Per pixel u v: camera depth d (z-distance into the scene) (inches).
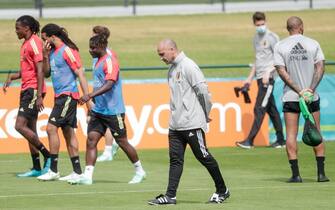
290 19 1528.1
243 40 3777.1
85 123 2022.6
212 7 4702.3
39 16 4229.8
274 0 4936.0
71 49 1562.5
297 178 1537.9
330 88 2172.7
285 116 1528.1
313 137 1496.1
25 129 1616.6
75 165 1556.3
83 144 2026.3
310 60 1509.6
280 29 3996.1
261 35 2031.3
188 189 1461.6
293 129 1529.3
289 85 1505.9
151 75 3053.6
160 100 2070.6
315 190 1439.5
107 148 1876.2
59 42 1562.5
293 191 1429.6
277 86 2134.6
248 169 1733.5
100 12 4503.0
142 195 1402.6
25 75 1611.7
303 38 1515.7
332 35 3855.8
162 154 1972.2
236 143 2066.9
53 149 1581.0
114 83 1499.8
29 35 1605.6
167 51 1301.7
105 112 1510.8
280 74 1510.8
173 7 4724.4
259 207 1282.0
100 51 1508.4
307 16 4269.2
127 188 1480.1
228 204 1307.8
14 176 1649.9
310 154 1950.1
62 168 1761.8
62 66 1560.0
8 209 1282.0
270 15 4320.9
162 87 2073.1
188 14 4404.5
